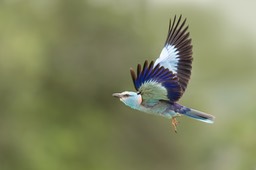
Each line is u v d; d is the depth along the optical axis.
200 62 35.12
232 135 25.77
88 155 26.11
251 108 27.16
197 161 26.23
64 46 26.28
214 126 27.08
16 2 25.45
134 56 26.45
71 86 26.58
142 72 7.98
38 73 25.31
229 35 36.38
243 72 35.84
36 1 25.86
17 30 24.58
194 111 8.16
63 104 26.58
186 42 8.49
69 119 26.56
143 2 27.20
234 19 36.66
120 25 26.45
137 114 26.47
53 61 26.22
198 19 34.03
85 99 26.73
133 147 26.75
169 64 8.46
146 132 26.53
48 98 26.27
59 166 25.33
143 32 27.02
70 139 25.86
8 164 24.83
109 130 26.69
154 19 28.00
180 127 25.95
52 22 26.06
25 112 25.48
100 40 26.44
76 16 26.34
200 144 26.16
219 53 35.66
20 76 24.44
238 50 36.41
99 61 26.45
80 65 26.50
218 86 34.75
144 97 8.06
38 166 24.94
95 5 26.53
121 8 26.81
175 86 8.01
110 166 26.36
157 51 27.03
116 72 26.38
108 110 26.80
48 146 25.59
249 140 25.28
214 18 34.56
